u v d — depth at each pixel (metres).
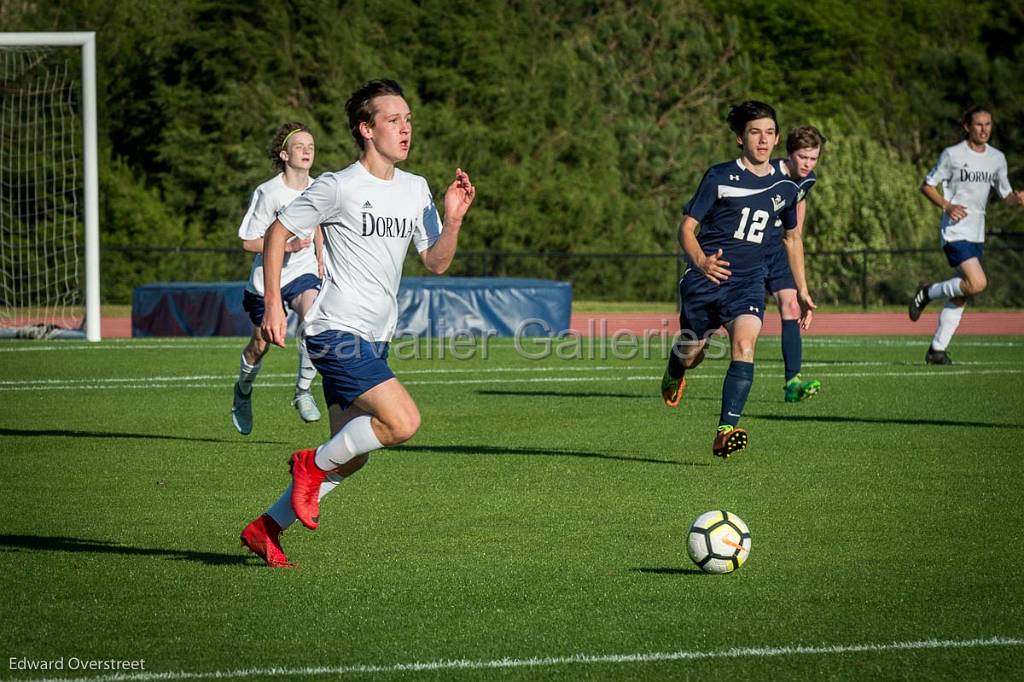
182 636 17.86
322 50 136.50
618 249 136.62
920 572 21.47
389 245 21.58
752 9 188.75
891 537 24.12
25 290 116.81
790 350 42.12
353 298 21.42
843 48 189.62
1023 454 33.78
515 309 79.44
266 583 20.70
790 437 36.91
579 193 137.00
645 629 18.20
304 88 138.62
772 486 29.38
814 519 25.77
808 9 186.75
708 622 18.55
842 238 117.81
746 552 21.27
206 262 125.12
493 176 135.50
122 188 130.50
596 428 39.00
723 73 160.62
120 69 143.50
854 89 184.62
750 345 30.09
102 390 49.12
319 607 19.31
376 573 21.36
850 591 20.23
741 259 31.03
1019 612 19.06
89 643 17.53
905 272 115.25
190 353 65.19
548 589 20.34
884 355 64.88
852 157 121.94
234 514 26.38
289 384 51.78
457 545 23.47
